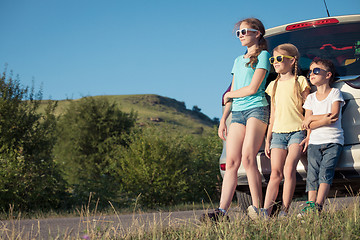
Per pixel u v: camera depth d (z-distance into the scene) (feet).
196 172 43.80
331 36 14.85
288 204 12.57
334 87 13.14
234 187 13.42
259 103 13.41
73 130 80.28
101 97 85.76
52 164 34.50
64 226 13.94
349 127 12.75
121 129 81.87
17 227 13.87
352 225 10.25
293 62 13.47
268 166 13.71
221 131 14.56
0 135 32.86
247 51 14.83
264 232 10.06
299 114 13.08
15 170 30.25
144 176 38.91
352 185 13.33
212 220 11.69
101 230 11.53
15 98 34.27
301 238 9.07
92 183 36.06
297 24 15.57
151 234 11.07
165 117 396.37
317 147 12.47
